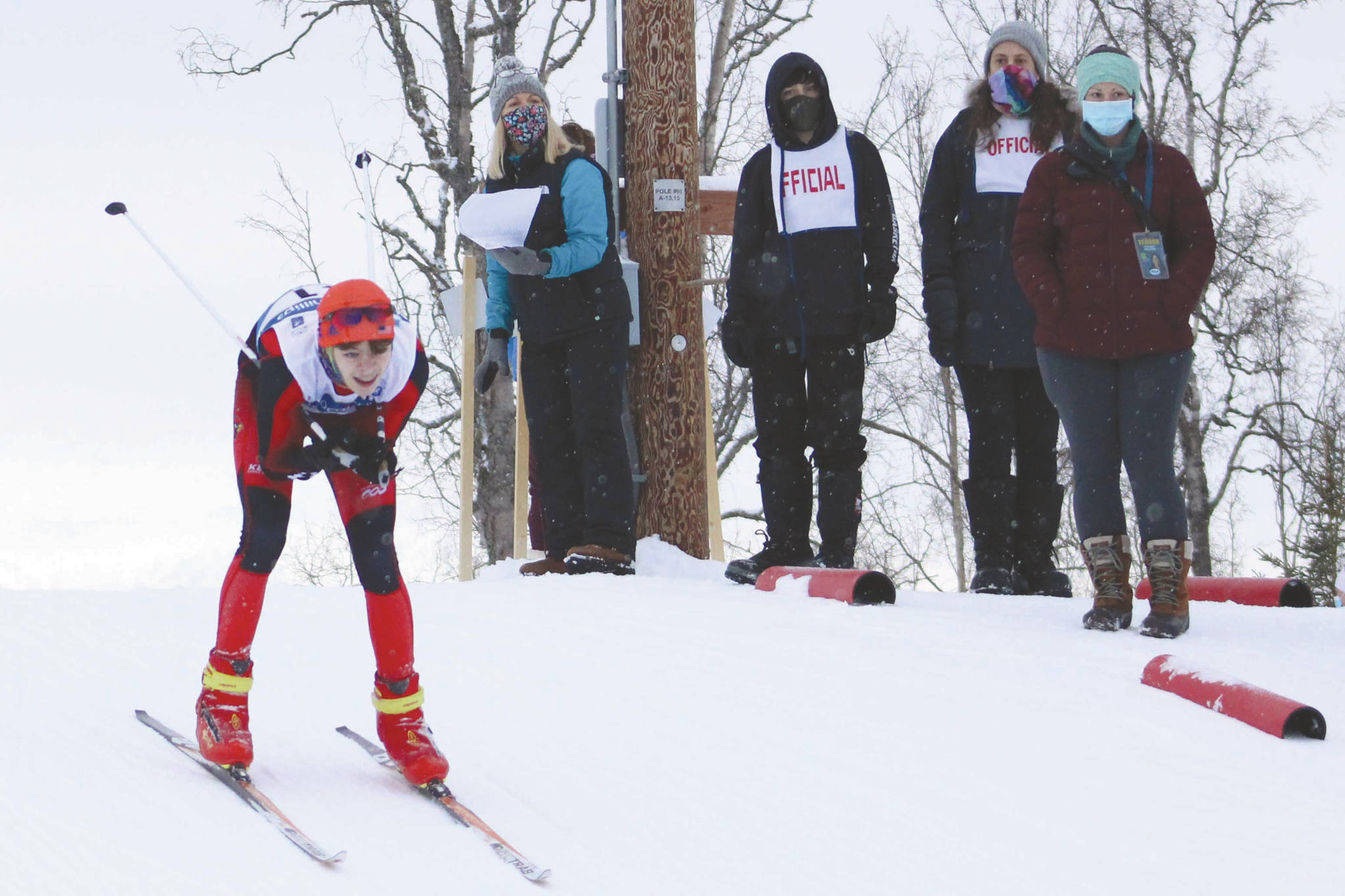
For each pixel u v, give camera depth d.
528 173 14.59
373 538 7.60
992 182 13.23
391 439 7.80
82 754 7.78
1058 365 11.10
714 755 8.16
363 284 7.07
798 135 13.90
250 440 7.73
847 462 13.97
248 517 7.72
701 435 16.75
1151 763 7.93
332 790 7.42
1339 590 13.24
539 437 15.12
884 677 9.57
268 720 8.81
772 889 6.34
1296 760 7.95
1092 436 11.05
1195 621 11.43
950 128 13.56
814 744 8.32
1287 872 6.53
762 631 10.98
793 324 13.76
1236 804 7.34
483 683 9.72
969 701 9.02
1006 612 11.86
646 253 16.73
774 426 14.12
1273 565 41.47
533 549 16.95
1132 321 10.84
